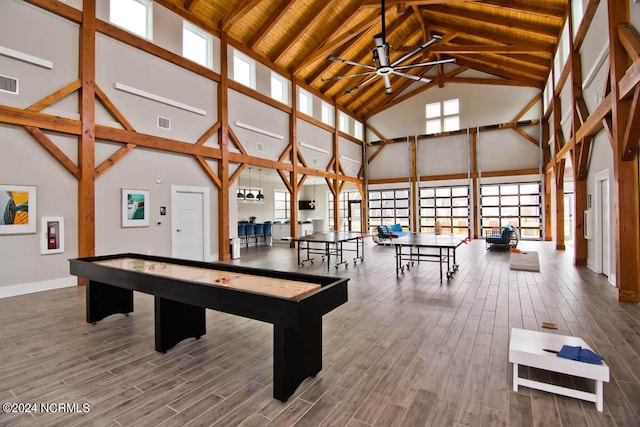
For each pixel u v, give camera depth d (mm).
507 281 5359
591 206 6156
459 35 10328
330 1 7801
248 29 8016
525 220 11742
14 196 4527
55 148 4898
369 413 1941
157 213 6414
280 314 2006
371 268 6703
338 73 11164
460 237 7113
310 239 6859
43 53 4770
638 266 4074
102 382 2320
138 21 6137
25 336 3160
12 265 4570
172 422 1875
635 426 1804
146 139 6082
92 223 5281
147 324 3496
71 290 4891
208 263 3326
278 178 13609
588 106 5879
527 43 8953
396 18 9555
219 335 3197
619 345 2844
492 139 12203
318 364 2424
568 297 4348
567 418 1877
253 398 2115
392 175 14055
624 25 3967
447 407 1992
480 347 2844
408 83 13492
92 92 5254
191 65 6867
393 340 3020
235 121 8023
